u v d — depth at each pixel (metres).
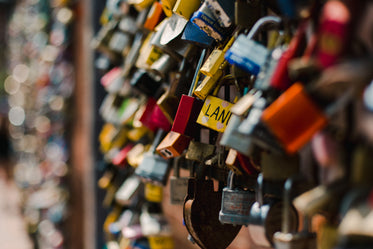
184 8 1.06
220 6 0.94
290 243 0.70
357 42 0.57
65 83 3.45
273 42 0.78
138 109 1.62
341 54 0.56
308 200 0.61
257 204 0.81
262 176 0.79
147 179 1.35
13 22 9.08
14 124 9.05
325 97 0.60
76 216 3.31
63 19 3.26
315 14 0.62
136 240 1.70
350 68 0.53
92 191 2.76
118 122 1.98
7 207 6.53
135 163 1.61
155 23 1.33
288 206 0.71
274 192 0.78
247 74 0.89
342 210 0.57
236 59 0.82
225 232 1.04
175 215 1.86
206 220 1.02
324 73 0.58
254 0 0.90
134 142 1.89
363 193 0.55
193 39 1.07
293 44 0.66
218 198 1.04
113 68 2.21
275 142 0.70
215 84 1.00
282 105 0.61
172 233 1.90
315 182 0.73
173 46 1.16
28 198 5.55
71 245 3.39
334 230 0.62
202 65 1.08
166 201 1.97
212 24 0.98
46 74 4.15
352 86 0.54
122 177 2.02
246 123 0.72
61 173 3.57
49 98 3.92
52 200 3.72
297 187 0.72
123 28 1.79
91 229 2.80
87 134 2.84
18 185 7.51
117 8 1.87
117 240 2.09
